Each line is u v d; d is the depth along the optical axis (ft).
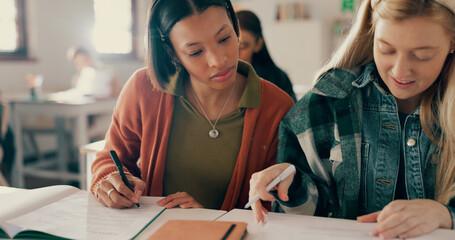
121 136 4.08
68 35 18.16
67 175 12.05
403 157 3.20
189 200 3.29
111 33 20.76
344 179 3.34
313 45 19.21
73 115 12.01
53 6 17.49
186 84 3.91
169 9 3.32
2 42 16.03
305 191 3.25
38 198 3.28
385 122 3.21
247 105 3.70
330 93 3.35
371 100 3.27
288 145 3.51
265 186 2.91
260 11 20.72
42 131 14.16
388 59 2.71
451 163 2.98
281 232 2.66
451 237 2.47
